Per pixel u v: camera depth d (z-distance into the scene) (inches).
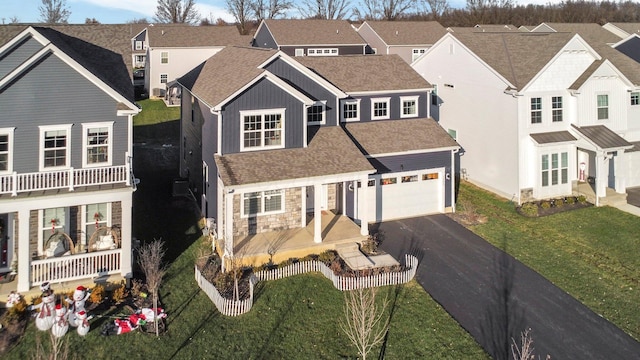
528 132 1096.8
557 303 708.7
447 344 613.3
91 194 712.4
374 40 2437.3
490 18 3988.7
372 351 601.6
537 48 1169.4
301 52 2249.0
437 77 1371.8
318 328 646.5
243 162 842.2
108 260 734.5
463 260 840.9
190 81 1144.2
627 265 820.6
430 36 2418.8
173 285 748.0
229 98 834.8
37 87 727.7
